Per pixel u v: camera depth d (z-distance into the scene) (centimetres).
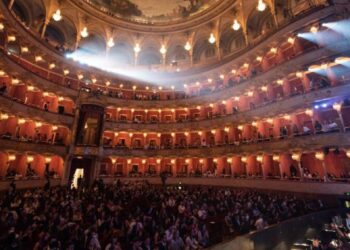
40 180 2394
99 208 1244
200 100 3281
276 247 1073
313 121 1977
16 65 2238
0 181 1917
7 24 2150
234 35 3553
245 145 2562
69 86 2958
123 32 3781
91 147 2925
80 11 3288
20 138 2305
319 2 2397
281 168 2206
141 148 3262
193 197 1738
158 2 3838
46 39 2920
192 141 3316
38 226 955
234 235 1159
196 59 3956
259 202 1523
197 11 3612
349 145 1661
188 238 941
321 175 2025
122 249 895
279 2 2906
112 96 3369
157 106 3497
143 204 1532
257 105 2670
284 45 2502
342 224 1280
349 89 1736
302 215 1303
